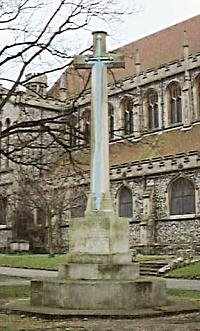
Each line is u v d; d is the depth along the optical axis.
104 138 16.92
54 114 66.94
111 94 66.69
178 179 51.19
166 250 50.34
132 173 55.12
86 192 56.28
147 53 70.06
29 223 63.53
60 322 12.84
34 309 14.35
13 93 26.28
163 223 51.88
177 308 14.58
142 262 39.41
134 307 14.51
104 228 15.84
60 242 61.16
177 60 60.97
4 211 66.75
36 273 37.75
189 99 58.75
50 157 47.09
